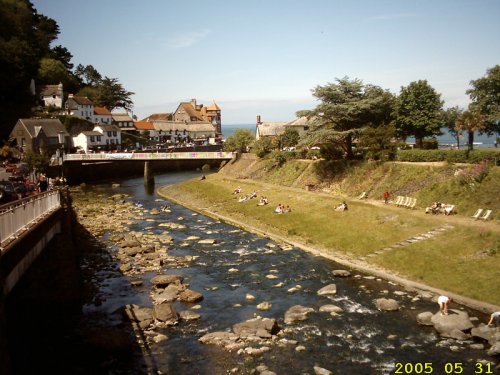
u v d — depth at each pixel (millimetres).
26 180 53969
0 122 112438
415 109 63219
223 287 31781
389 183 52594
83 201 74750
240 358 21453
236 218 56094
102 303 28766
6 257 14891
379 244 38062
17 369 20391
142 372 20359
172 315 26062
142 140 157000
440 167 48719
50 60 155750
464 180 43688
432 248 34500
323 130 61125
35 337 23734
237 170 88688
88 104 146250
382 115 65125
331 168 64000
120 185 98625
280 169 75750
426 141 66750
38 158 80562
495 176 41656
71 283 27969
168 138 177125
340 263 36438
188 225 53875
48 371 20297
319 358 21344
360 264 35375
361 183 56812
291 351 22047
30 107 128000
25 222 19688
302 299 29047
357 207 48188
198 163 134375
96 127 132625
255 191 67375
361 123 63906
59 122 113000
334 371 20156
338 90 63125
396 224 40719
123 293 30625
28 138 100562
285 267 36062
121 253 40219
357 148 67438
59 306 27531
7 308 25719
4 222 16219
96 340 22281
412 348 22062
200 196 73500
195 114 197500
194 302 28922
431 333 23594
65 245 27859
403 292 29406
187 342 23219
